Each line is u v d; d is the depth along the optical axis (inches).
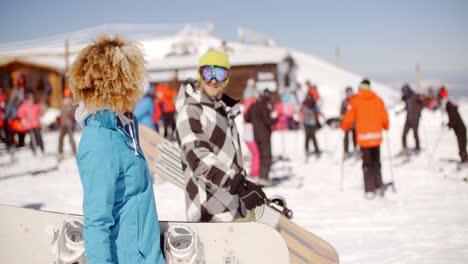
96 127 75.5
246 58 1014.4
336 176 381.4
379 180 283.6
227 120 111.0
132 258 78.5
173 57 1125.1
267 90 345.1
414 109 456.8
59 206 275.0
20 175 406.3
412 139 605.3
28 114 534.9
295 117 780.0
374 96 285.0
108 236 73.9
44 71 1117.7
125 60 76.9
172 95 699.4
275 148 595.5
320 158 495.2
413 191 302.5
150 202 82.0
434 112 774.5
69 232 85.7
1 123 593.0
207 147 104.1
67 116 499.2
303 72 1631.4
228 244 94.2
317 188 328.8
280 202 123.9
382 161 450.9
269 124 342.0
